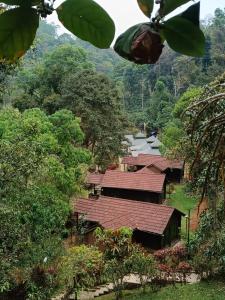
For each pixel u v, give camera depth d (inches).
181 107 933.2
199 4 21.5
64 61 1031.0
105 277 447.8
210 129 85.0
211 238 331.3
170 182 1055.0
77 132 525.3
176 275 459.5
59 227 400.5
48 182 433.7
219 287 418.9
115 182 860.0
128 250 450.9
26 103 919.0
